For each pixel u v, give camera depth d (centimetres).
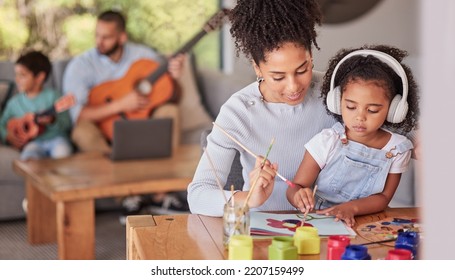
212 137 192
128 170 359
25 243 393
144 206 436
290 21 173
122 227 422
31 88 443
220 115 194
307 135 196
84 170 361
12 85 454
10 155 424
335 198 189
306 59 177
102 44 461
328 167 187
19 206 422
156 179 338
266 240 159
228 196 175
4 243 392
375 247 157
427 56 89
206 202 178
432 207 91
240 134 191
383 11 505
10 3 512
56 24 521
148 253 151
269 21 173
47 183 333
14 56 516
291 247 144
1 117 444
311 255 150
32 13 517
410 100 177
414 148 188
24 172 370
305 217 173
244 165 197
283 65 175
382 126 184
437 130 89
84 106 453
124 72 464
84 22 525
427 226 93
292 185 166
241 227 153
